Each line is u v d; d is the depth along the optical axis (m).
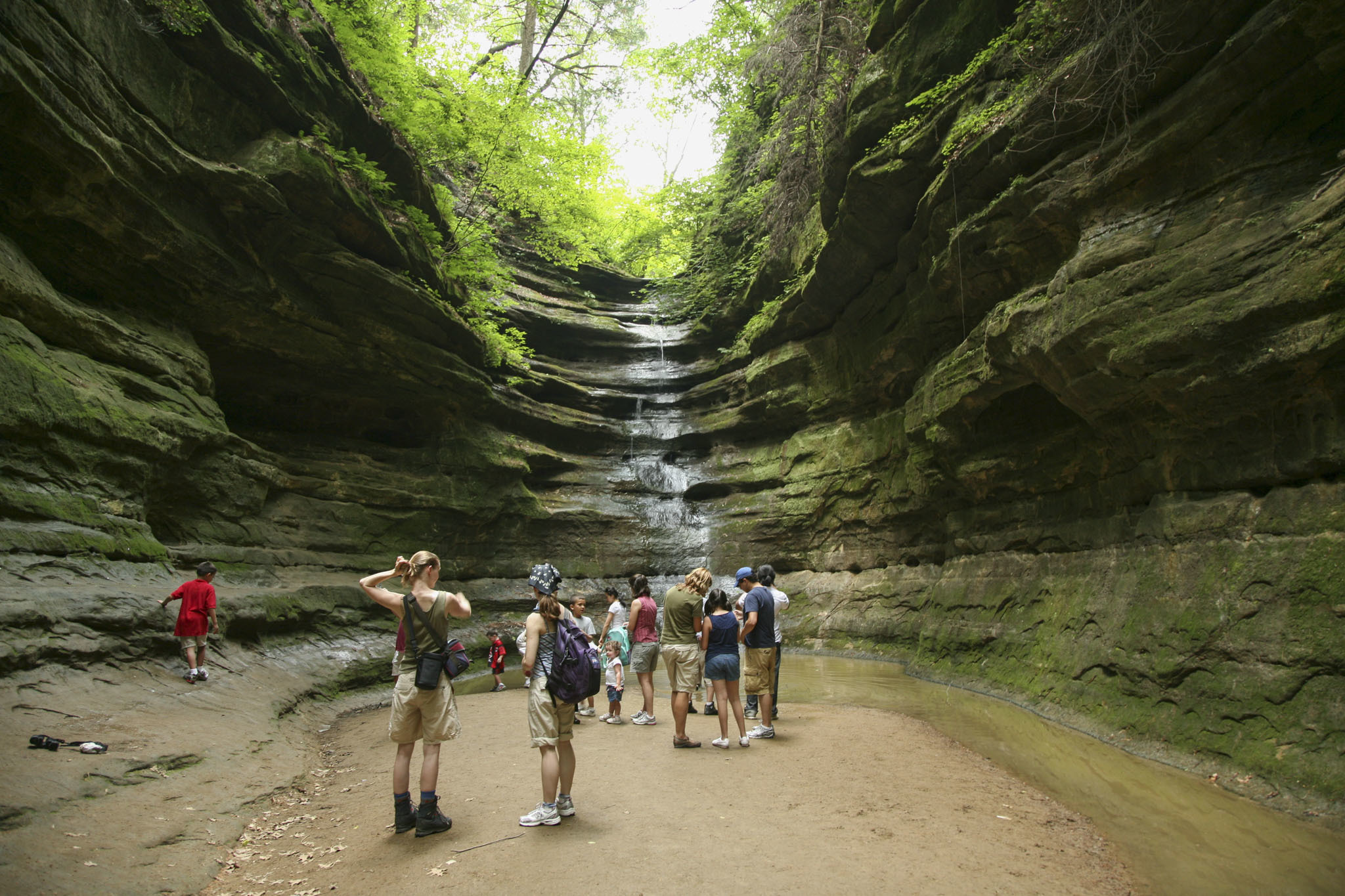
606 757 7.32
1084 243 9.05
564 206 25.06
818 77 14.73
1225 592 7.18
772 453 22.70
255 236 12.70
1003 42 10.55
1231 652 6.86
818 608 19.33
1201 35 7.56
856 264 16.08
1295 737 5.96
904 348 16.09
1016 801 6.10
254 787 6.25
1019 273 11.09
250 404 15.67
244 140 12.45
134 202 10.55
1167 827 5.35
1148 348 7.75
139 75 10.48
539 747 5.35
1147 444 8.99
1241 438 7.50
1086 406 9.53
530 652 5.41
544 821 5.25
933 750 7.86
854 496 19.34
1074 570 10.55
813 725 9.14
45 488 8.91
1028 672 10.61
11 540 7.94
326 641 12.91
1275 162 7.10
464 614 5.40
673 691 7.81
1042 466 11.64
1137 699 8.00
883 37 13.13
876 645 16.86
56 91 8.95
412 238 16.19
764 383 22.50
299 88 13.19
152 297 11.91
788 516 21.19
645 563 22.48
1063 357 9.23
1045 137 9.59
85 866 4.15
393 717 5.29
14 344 8.75
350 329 15.12
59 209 9.89
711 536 22.73
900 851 4.85
